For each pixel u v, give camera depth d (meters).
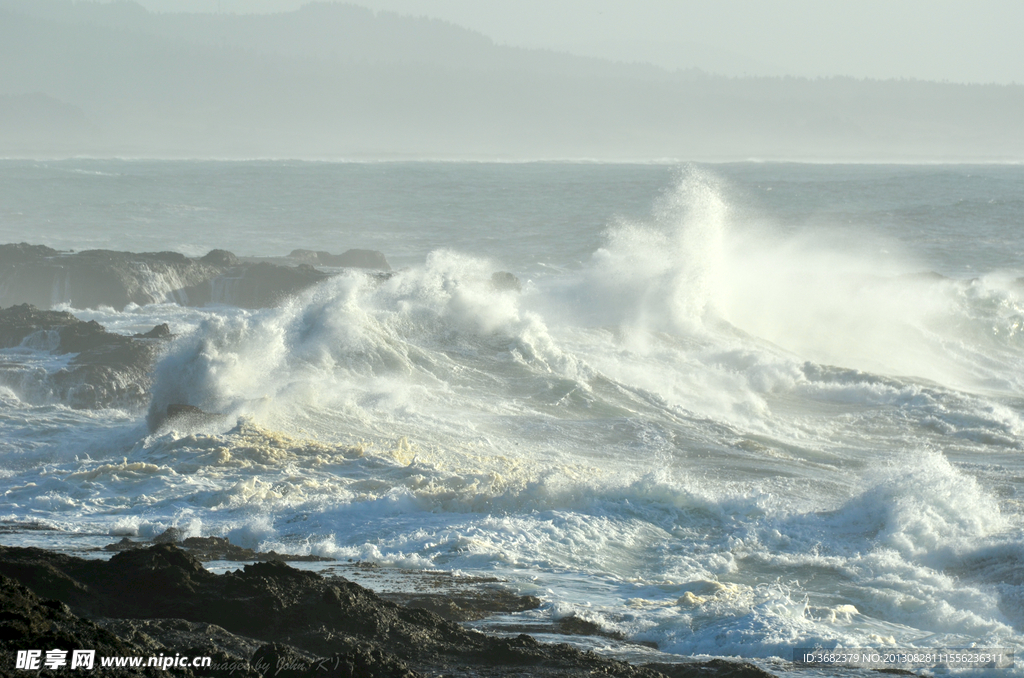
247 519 51.56
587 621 36.69
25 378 85.81
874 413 90.75
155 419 74.62
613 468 70.31
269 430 71.00
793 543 49.97
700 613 37.78
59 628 22.50
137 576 34.03
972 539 49.12
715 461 73.94
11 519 52.09
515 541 48.38
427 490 55.94
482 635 32.94
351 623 31.83
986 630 38.31
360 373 88.19
